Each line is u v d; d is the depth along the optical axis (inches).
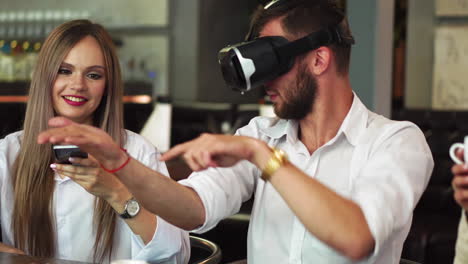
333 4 50.6
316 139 53.9
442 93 217.8
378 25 100.1
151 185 47.9
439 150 133.6
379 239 39.0
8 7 285.7
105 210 62.7
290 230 52.1
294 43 49.1
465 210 39.1
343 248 38.6
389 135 49.9
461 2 211.2
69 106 64.4
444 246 111.7
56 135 42.5
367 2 100.8
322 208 38.3
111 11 282.8
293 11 49.5
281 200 52.9
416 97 219.6
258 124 58.6
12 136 68.5
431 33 216.1
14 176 65.3
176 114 157.1
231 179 55.2
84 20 66.1
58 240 64.3
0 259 47.0
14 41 281.4
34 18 284.5
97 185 53.6
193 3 282.0
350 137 51.7
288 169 39.4
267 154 39.7
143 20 281.1
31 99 64.7
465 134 133.0
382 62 101.0
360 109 52.7
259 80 48.9
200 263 52.7
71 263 45.8
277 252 52.8
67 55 63.8
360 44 102.0
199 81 286.5
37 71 64.6
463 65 215.3
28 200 63.9
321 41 49.7
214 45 298.2
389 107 102.5
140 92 271.4
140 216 56.1
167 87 282.5
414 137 49.7
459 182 37.3
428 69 217.9
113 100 66.8
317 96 51.6
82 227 64.0
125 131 68.4
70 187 64.3
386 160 45.8
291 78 50.6
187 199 50.7
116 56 66.7
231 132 154.4
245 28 312.5
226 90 303.9
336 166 52.2
